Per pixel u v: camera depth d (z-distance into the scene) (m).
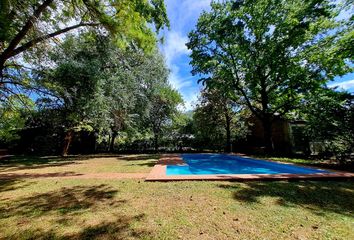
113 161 11.79
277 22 12.90
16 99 8.67
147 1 6.36
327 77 12.23
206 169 9.79
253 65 13.74
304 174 6.39
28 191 5.04
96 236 2.78
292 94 12.93
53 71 9.92
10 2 4.73
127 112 16.72
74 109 12.29
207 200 4.17
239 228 2.95
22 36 6.05
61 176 6.93
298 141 14.68
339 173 6.42
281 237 2.69
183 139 21.38
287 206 3.80
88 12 6.90
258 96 15.95
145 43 7.25
